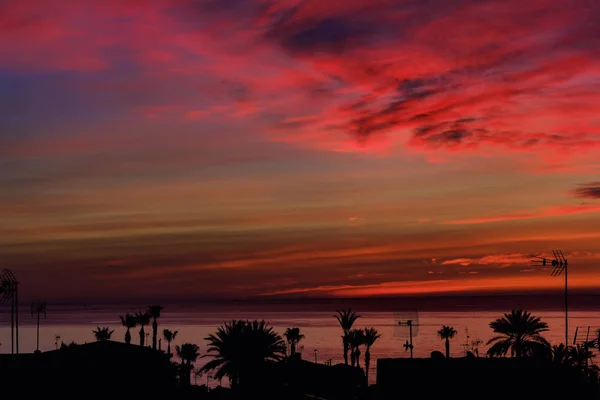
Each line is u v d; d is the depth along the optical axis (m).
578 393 49.00
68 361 61.38
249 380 65.50
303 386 74.75
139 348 67.00
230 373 65.81
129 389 61.22
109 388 60.34
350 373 77.19
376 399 51.31
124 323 143.12
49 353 64.69
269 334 66.56
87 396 58.91
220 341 65.56
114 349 65.00
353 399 69.19
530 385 48.94
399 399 49.06
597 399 49.53
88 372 60.12
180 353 140.62
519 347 71.00
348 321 110.75
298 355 83.94
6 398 55.75
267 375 65.94
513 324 72.62
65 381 58.56
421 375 49.09
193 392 70.38
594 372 55.28
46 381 57.94
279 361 67.44
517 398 48.59
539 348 61.25
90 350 64.31
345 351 110.56
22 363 60.09
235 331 65.31
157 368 64.56
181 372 78.75
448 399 48.41
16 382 57.03
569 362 55.03
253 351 65.19
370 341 110.06
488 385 48.56
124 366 62.09
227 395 68.00
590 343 69.81
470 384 48.59
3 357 62.62
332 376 75.88
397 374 49.53
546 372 49.38
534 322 72.56
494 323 73.94
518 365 50.66
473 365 50.31
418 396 48.78
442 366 49.91
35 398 56.78
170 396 64.94
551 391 48.91
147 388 62.66
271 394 65.69
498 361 52.22
